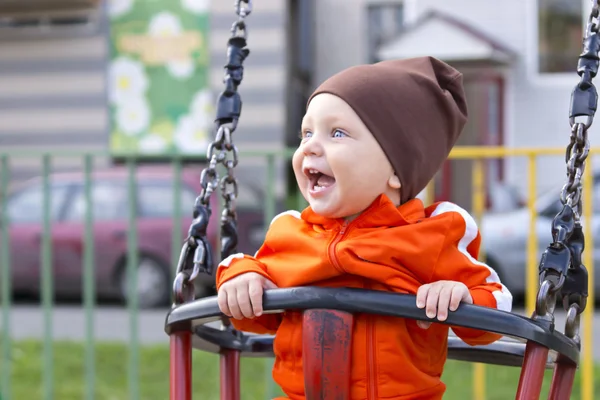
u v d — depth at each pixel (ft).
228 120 8.25
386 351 7.00
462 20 49.16
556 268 6.89
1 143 53.83
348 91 7.24
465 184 40.91
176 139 52.90
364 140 7.18
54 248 32.50
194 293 7.84
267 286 7.35
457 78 7.83
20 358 23.21
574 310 7.06
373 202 7.32
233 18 52.21
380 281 7.08
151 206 32.45
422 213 7.49
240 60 8.37
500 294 7.07
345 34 62.59
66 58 53.26
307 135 7.54
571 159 7.09
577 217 7.06
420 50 46.44
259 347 8.89
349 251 7.09
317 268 7.21
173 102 52.90
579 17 47.70
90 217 16.94
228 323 8.87
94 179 32.99
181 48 52.70
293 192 59.41
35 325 30.42
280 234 7.64
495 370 21.50
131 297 16.85
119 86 53.11
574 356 7.07
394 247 7.06
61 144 53.47
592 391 17.39
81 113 53.26
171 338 7.66
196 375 21.30
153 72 52.90
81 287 32.71
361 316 7.06
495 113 48.44
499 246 30.81
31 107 53.67
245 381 20.53
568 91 47.62
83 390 20.25
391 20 61.98
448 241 7.18
